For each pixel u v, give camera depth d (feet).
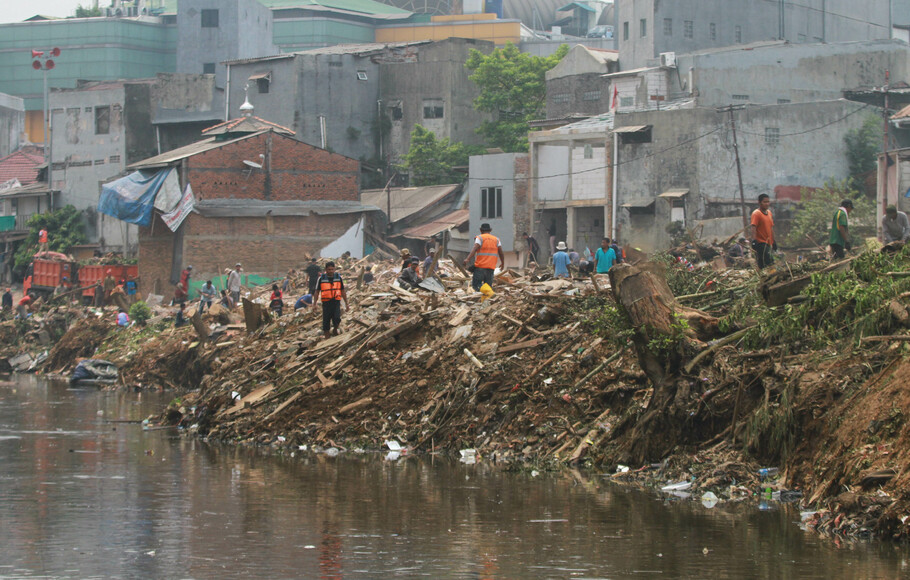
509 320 76.28
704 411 57.82
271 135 206.28
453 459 67.41
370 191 251.60
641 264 61.67
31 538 45.03
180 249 200.85
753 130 191.21
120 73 390.21
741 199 177.06
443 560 41.27
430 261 129.90
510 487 56.90
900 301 54.95
